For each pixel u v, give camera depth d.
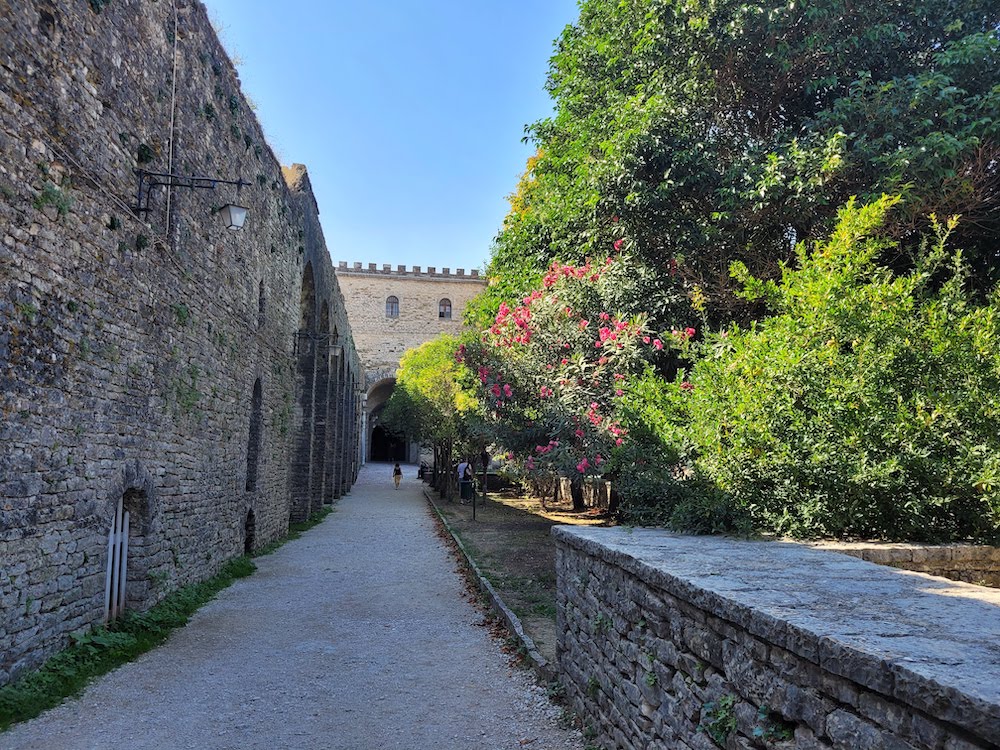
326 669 6.75
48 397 6.11
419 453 57.56
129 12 7.60
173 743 5.00
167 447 8.88
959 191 9.05
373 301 55.94
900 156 8.75
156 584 8.49
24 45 5.71
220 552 11.45
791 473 5.59
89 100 6.75
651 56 11.34
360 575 11.99
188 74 9.44
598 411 11.12
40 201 5.92
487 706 5.73
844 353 6.24
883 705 2.16
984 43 8.96
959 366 5.83
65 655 6.39
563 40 15.07
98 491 7.06
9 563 5.61
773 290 7.30
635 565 4.21
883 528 5.53
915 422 5.64
